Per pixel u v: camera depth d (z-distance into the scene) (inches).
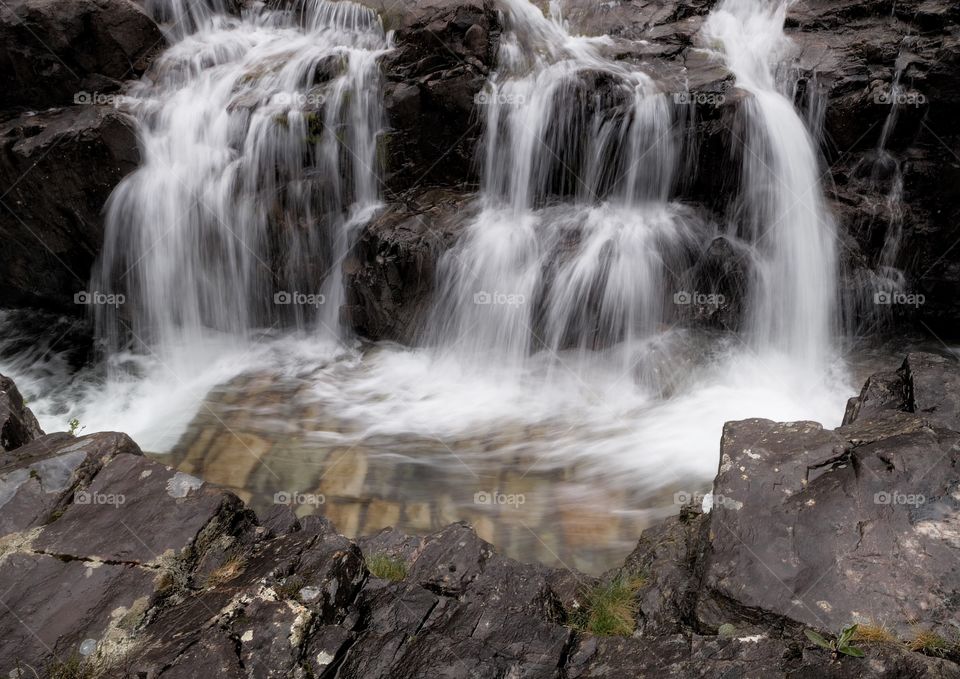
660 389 345.1
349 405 350.6
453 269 371.2
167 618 144.7
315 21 470.6
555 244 372.5
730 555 163.6
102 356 421.7
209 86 430.6
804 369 364.5
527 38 422.6
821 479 177.0
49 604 145.9
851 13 417.7
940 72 357.1
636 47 420.8
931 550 158.4
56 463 175.2
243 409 351.3
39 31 408.5
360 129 400.5
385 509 279.4
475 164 404.5
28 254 442.6
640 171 387.2
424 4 409.7
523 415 336.5
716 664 142.4
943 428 188.4
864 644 141.3
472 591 179.9
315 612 148.0
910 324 391.5
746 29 435.2
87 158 402.9
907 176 377.7
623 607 175.0
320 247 409.7
